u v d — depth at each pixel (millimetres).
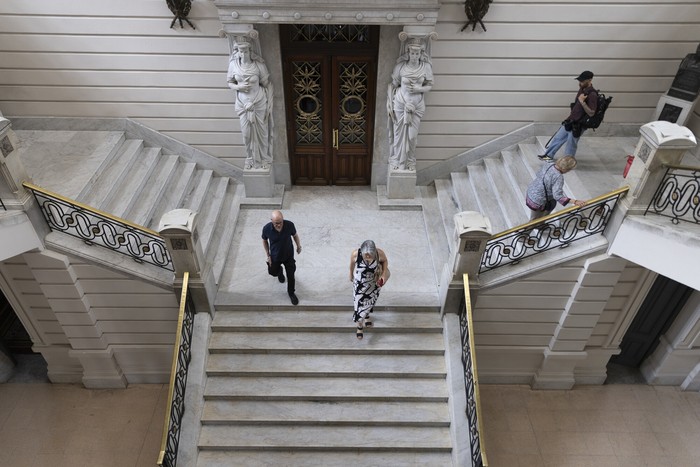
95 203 6270
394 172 7480
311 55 6895
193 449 5660
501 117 7379
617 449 6691
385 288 6527
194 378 5926
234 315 6332
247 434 5852
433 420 5891
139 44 6703
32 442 6633
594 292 6176
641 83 7094
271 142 7355
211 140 7551
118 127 7395
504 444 6707
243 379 6094
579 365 7297
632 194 5312
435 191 7934
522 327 6754
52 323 6723
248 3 5879
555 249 6012
